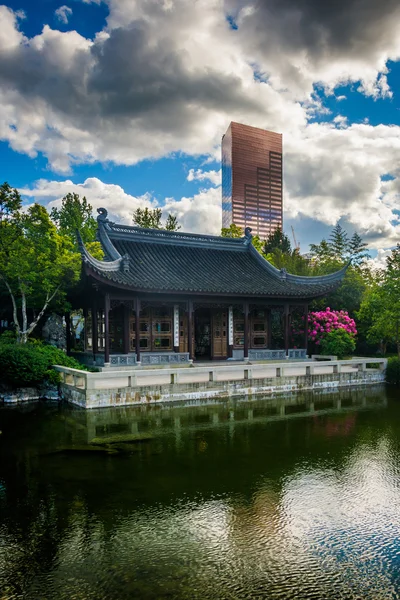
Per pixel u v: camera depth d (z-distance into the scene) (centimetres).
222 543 885
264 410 2147
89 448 1512
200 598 715
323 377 2828
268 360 3400
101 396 2158
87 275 2736
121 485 1180
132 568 798
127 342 3009
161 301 3014
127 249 3319
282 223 16850
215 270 3434
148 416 1992
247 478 1238
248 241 3956
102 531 930
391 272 3216
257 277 3516
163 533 923
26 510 1030
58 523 966
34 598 716
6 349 2414
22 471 1289
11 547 870
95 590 736
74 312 4222
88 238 4844
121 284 2677
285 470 1307
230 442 1594
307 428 1806
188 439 1630
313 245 6575
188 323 3078
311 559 830
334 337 3641
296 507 1055
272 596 721
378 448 1531
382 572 792
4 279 2891
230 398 2433
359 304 4328
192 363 3067
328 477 1254
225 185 16938
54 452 1469
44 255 2842
